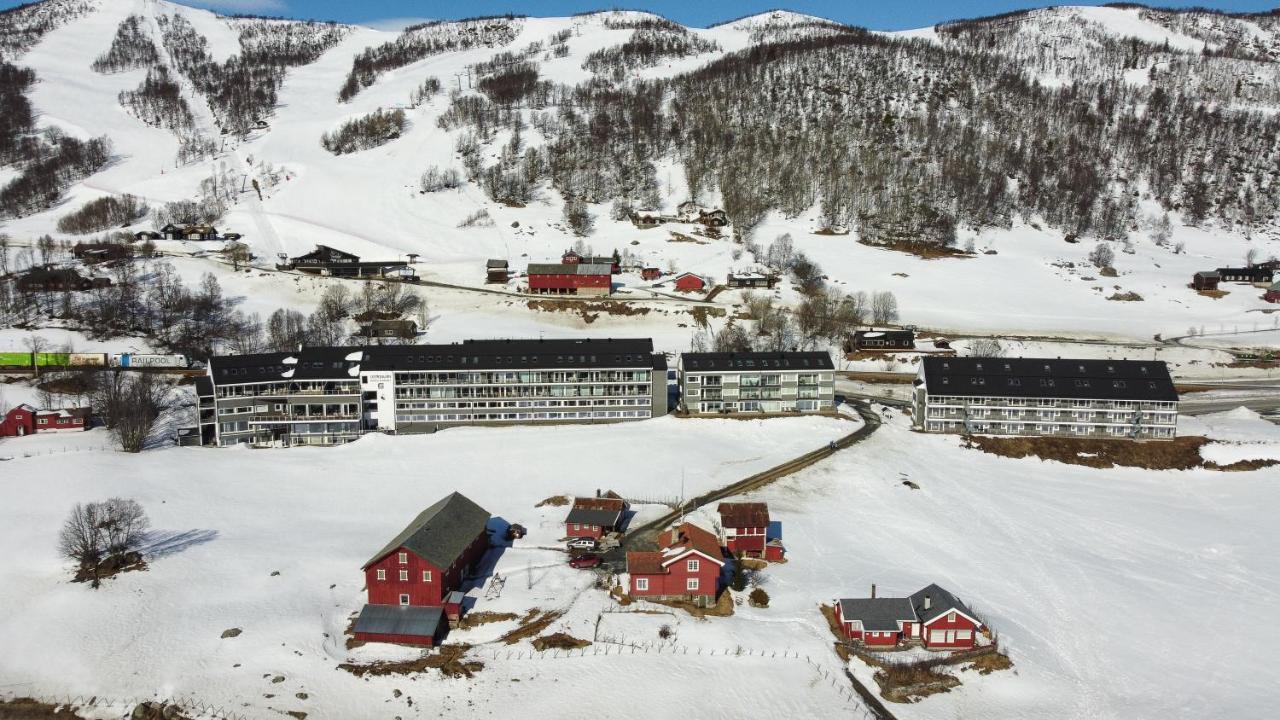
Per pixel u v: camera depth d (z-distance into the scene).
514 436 128.50
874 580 83.88
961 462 120.88
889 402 151.12
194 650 71.50
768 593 81.38
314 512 101.38
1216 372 172.88
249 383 126.56
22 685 68.38
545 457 119.06
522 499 105.25
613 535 93.56
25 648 72.56
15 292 192.50
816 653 71.06
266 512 100.62
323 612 77.88
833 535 95.31
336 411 129.88
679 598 79.81
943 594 75.69
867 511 102.25
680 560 79.38
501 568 86.38
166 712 64.06
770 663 69.56
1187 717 63.44
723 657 70.38
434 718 62.91
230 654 70.88
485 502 104.19
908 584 83.06
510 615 76.75
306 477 112.38
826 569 86.38
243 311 195.25
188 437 128.25
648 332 192.75
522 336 184.75
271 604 78.81
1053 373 133.50
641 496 106.12
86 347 168.50
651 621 75.81
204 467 114.88
